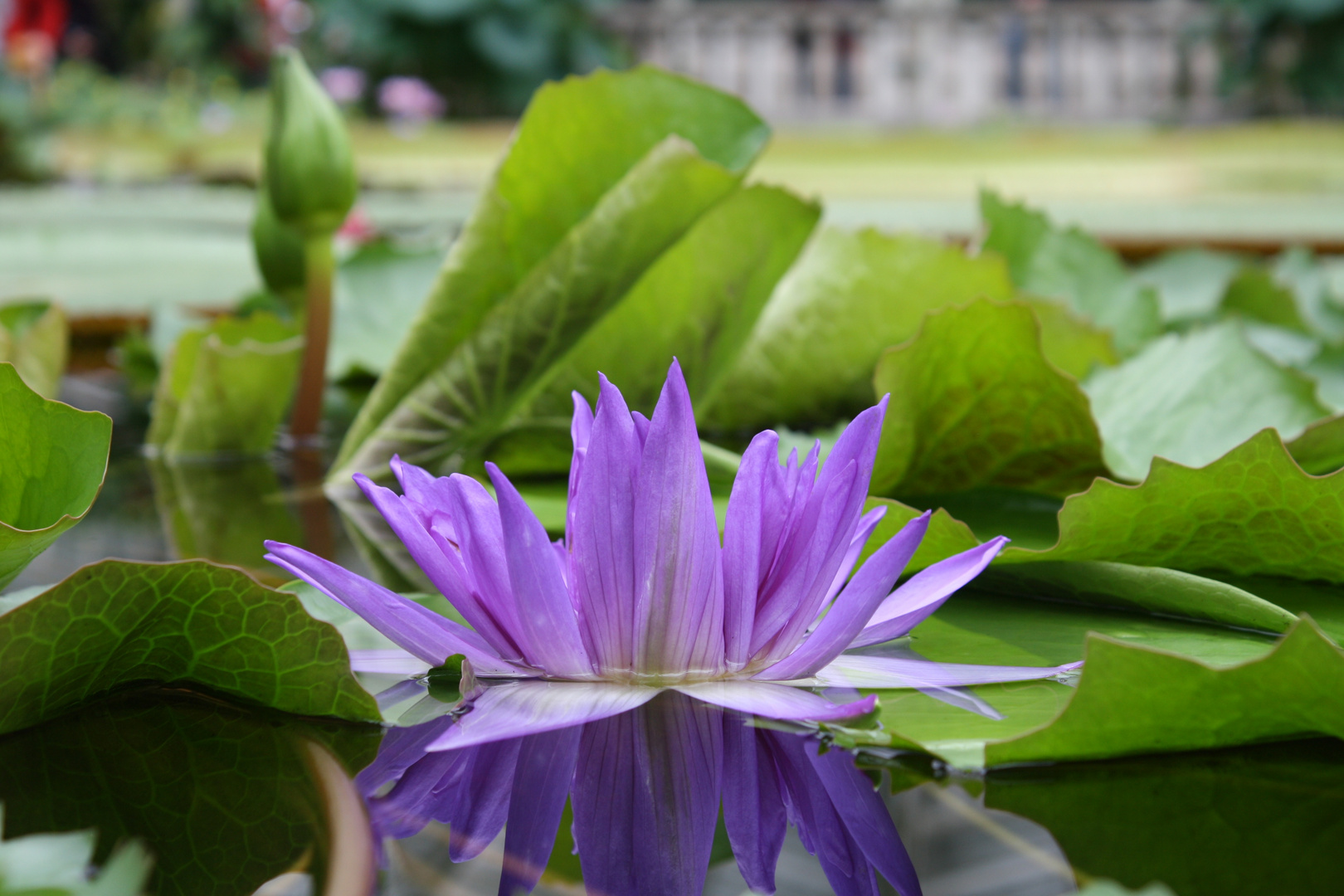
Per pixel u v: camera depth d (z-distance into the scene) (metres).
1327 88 10.01
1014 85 11.61
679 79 1.08
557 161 1.07
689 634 0.83
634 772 0.81
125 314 1.67
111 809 0.78
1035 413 1.00
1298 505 0.88
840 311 1.18
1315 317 1.66
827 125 11.18
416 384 1.09
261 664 0.83
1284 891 0.68
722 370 1.11
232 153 6.86
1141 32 11.48
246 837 0.74
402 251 1.48
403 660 0.86
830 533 0.84
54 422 0.84
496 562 0.84
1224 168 6.22
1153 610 0.89
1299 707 0.80
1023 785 0.80
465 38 9.18
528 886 0.70
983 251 1.21
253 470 1.16
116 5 8.94
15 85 5.77
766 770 0.81
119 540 1.00
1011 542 0.96
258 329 1.23
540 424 1.10
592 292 1.07
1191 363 1.04
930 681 0.84
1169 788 0.80
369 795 0.80
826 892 0.69
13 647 0.80
